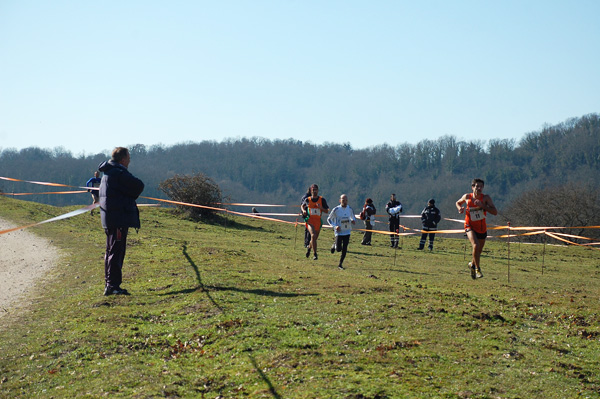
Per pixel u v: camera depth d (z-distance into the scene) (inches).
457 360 262.4
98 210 1135.0
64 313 355.3
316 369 247.6
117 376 248.5
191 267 492.7
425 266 676.7
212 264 513.7
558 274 684.1
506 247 1088.8
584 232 2006.6
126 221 398.6
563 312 362.3
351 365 252.7
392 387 227.3
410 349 275.7
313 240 648.4
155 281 441.1
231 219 1344.7
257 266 521.7
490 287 492.1
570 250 1066.1
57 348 287.0
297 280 452.1
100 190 404.5
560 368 256.2
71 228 866.1
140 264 522.9
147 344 292.4
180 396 227.6
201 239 846.5
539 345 290.8
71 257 589.0
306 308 351.3
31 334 315.6
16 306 387.2
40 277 491.8
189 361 269.1
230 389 232.7
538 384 237.0
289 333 298.2
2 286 457.1
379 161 4670.3
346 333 297.9
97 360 270.1
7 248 671.1
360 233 1277.1
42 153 4554.6
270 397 220.1
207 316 331.0
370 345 280.4
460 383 234.7
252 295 383.9
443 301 381.7
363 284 441.4
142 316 343.0
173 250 601.0
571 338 304.7
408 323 319.0
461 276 588.4
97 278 463.2
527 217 2127.2
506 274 639.8
